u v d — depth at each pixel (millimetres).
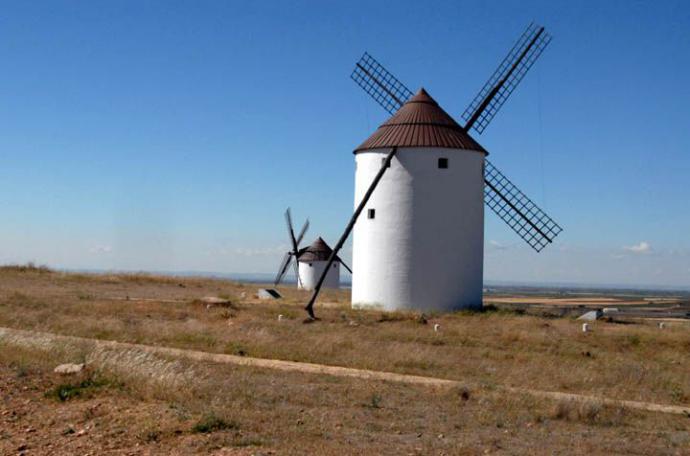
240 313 32469
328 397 15562
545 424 14203
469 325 30719
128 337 23938
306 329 27906
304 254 78750
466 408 15273
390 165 37781
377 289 37812
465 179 37969
